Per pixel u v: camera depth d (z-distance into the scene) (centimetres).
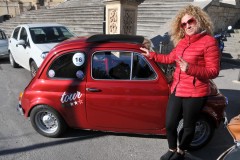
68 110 466
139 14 1447
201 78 335
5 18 3375
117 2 782
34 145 475
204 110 428
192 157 439
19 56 959
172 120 366
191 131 365
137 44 447
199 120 439
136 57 437
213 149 462
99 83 445
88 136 503
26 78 908
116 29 812
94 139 492
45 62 468
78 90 452
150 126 450
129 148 463
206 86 352
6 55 1162
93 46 450
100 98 446
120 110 446
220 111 442
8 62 1170
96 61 448
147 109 439
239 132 298
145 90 434
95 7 1794
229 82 853
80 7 1928
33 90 475
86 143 479
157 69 432
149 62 433
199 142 452
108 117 454
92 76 448
